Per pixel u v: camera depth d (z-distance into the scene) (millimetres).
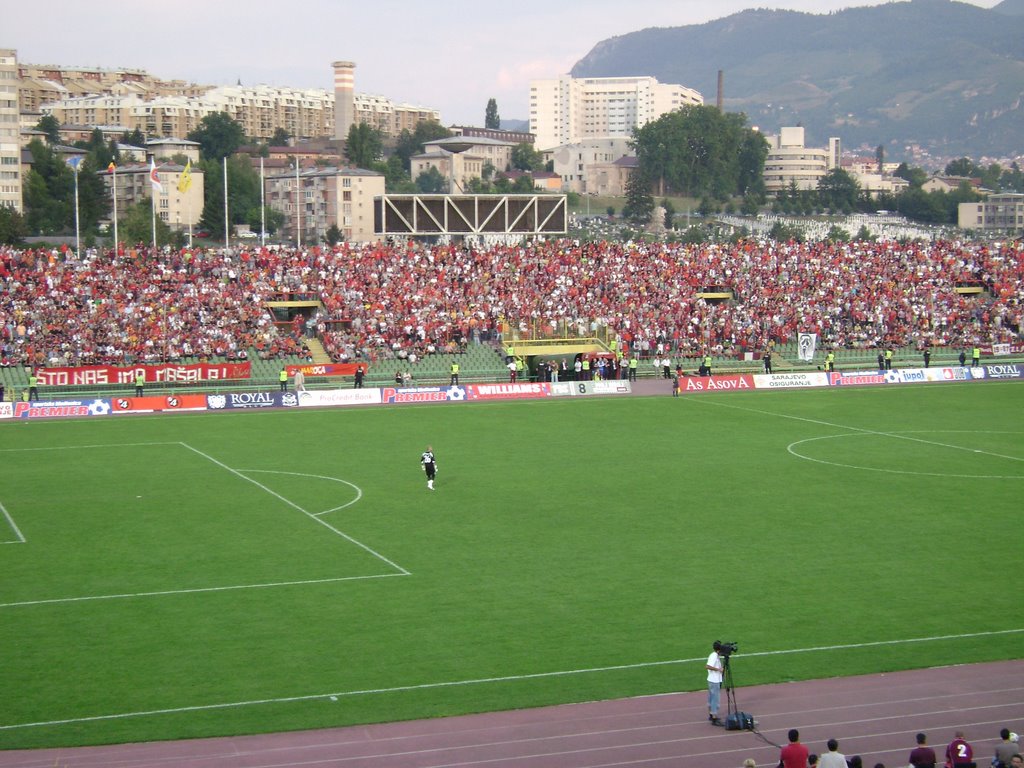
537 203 149750
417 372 123000
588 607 50531
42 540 61500
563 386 118000
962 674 42875
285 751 36125
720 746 36531
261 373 119375
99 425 99312
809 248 163125
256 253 142000
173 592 52500
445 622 48500
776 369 132750
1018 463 83000
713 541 61562
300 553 59125
